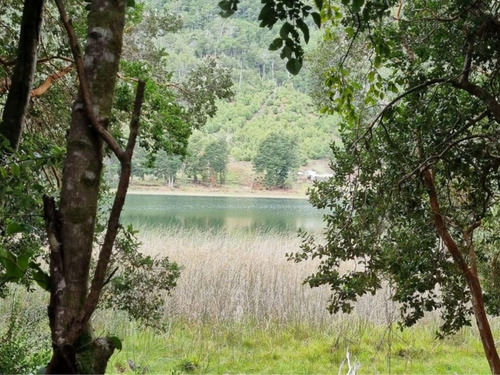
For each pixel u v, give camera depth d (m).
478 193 3.29
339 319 8.56
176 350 7.12
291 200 42.56
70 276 1.17
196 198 40.78
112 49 1.27
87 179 1.21
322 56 5.05
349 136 3.71
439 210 3.52
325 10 3.37
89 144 1.22
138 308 4.46
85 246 1.20
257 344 7.76
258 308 8.65
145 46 5.78
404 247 3.34
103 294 4.42
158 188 45.53
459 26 2.96
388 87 3.23
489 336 3.54
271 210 31.62
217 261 9.76
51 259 1.19
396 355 7.42
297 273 9.45
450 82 2.91
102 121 1.23
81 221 1.20
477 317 3.57
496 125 3.29
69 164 1.21
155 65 5.71
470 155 3.05
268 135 51.88
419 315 3.60
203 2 83.44
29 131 4.37
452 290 3.71
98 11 1.28
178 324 8.12
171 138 4.64
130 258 4.38
